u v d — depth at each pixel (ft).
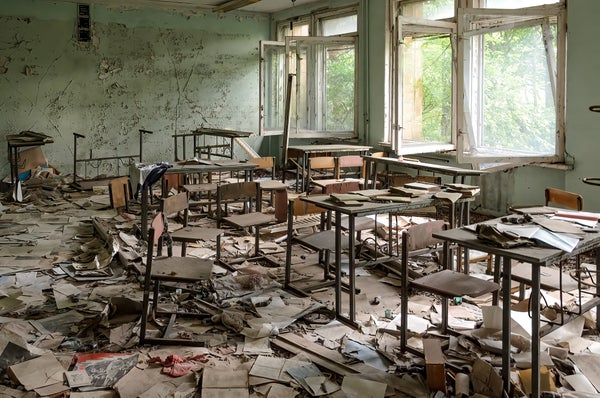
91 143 32.48
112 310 12.17
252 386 9.29
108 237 17.34
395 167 27.78
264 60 31.42
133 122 33.40
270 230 19.13
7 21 29.91
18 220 21.24
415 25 21.57
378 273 15.28
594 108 14.57
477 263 15.96
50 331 11.45
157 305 12.46
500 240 9.11
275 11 36.09
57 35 31.09
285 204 16.16
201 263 11.66
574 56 19.36
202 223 20.86
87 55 31.86
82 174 32.50
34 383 9.30
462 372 9.53
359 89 29.91
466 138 20.36
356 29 30.89
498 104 21.45
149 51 33.32
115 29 32.35
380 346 10.78
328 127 30.37
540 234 9.62
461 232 10.14
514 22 20.52
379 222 19.24
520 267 11.64
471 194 14.40
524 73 20.59
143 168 18.62
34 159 28.68
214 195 23.97
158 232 11.51
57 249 17.40
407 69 22.36
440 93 22.84
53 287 13.94
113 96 32.73
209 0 32.81
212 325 11.79
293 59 30.09
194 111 34.99
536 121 20.57
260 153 37.27
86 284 14.24
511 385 8.99
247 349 10.71
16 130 30.63
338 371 9.76
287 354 10.58
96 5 31.76
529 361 9.82
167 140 34.45
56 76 31.27
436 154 25.20
